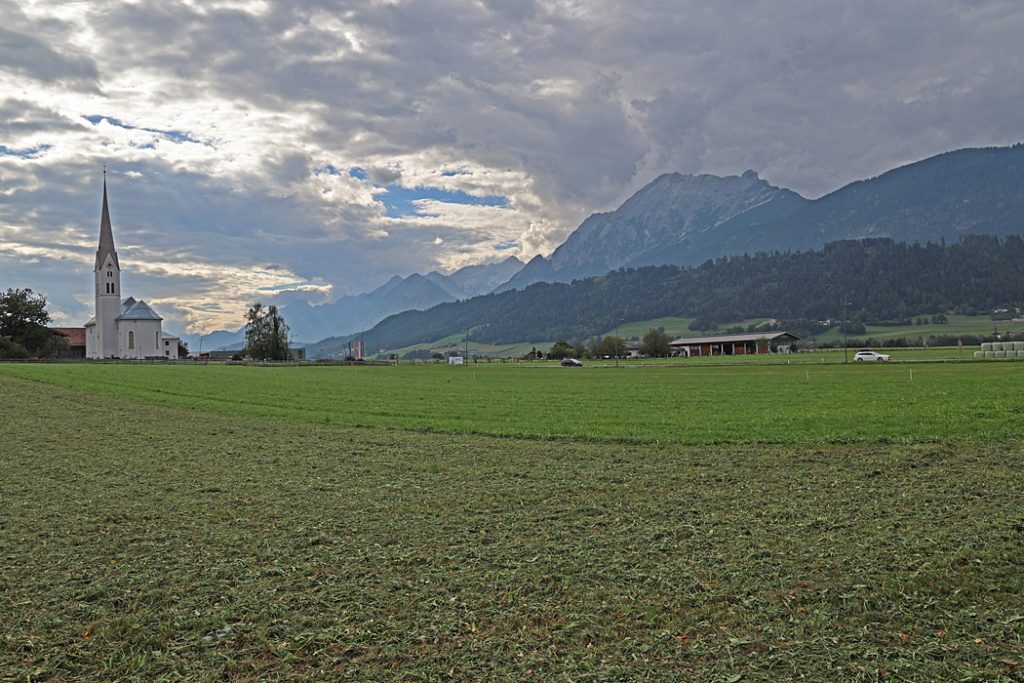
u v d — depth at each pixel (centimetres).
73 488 1877
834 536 1283
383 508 1611
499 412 3672
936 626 891
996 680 753
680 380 6500
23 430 3095
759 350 18538
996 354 10225
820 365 9038
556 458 2255
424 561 1216
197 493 1802
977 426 2575
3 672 842
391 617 973
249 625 960
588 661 834
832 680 767
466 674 811
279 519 1525
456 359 16388
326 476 2014
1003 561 1105
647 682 780
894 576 1061
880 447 2252
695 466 2056
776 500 1587
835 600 984
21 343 14450
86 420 3456
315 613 995
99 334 16938
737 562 1160
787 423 2878
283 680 811
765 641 869
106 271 17012
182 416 3625
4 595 1088
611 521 1455
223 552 1291
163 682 816
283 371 9131
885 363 8925
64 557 1273
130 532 1437
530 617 964
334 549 1295
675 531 1360
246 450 2516
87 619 995
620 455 2283
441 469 2095
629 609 977
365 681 802
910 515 1409
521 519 1490
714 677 785
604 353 17775
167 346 17350
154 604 1042
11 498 1759
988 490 1594
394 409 3875
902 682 758
